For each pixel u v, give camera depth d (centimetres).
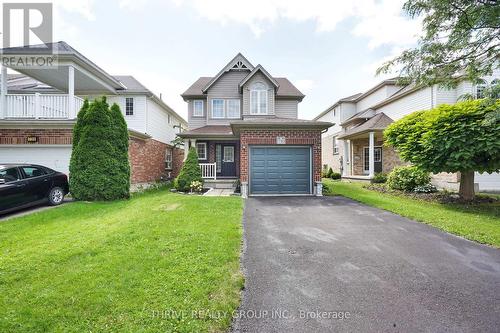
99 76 1370
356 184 1565
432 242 509
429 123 876
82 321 264
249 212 770
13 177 761
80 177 941
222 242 478
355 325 269
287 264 409
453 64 457
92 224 617
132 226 576
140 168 1532
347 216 720
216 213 714
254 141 1125
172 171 2238
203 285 329
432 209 800
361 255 446
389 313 288
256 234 557
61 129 1105
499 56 436
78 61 1160
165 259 400
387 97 1814
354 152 1991
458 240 520
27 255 424
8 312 276
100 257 413
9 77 1884
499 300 313
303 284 349
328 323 272
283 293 327
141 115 1683
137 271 363
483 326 267
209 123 1823
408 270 390
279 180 1144
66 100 1177
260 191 1138
